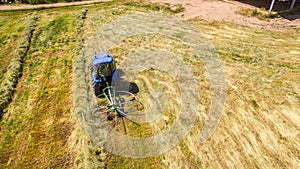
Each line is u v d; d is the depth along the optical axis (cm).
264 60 1339
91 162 830
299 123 930
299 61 1313
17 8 2266
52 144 937
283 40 1568
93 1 2403
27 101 1153
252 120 970
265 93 1088
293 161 805
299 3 2108
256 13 1955
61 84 1255
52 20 1992
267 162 813
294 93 1067
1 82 1282
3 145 945
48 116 1066
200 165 825
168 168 826
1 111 1094
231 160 832
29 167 858
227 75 1233
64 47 1585
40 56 1500
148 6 2194
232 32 1700
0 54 1546
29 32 1770
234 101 1069
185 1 2264
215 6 2141
